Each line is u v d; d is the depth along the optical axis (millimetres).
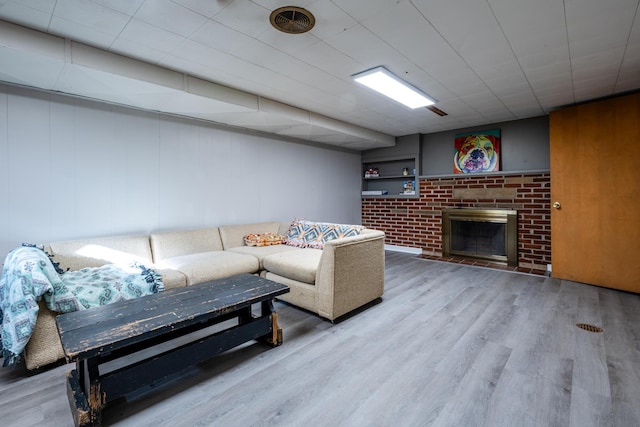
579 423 1401
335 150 5629
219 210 3893
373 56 2426
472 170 4840
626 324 2449
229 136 3980
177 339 2270
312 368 1873
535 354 2004
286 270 2861
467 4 1778
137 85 2531
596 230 3432
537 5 1794
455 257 4973
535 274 3959
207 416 1474
